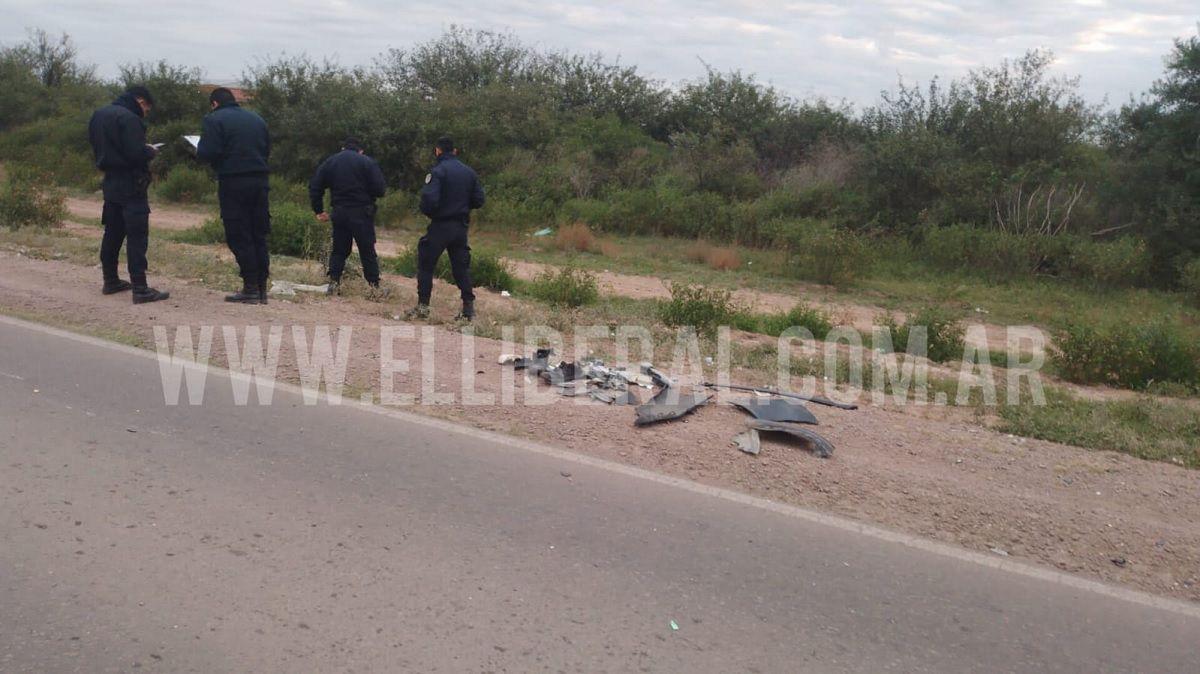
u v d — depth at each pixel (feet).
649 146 98.78
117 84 121.60
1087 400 27.32
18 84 120.47
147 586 12.55
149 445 17.70
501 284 43.83
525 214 73.10
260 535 14.23
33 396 20.04
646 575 13.70
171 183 84.48
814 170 80.64
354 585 12.89
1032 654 12.35
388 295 33.40
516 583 13.23
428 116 83.46
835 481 17.62
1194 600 14.20
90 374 21.80
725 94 99.86
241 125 28.71
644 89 108.58
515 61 111.24
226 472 16.61
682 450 18.74
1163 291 57.06
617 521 15.46
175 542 13.85
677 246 68.59
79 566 12.98
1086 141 70.08
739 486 17.33
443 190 29.50
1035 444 21.03
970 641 12.55
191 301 29.45
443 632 11.86
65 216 57.98
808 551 14.85
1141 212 60.29
